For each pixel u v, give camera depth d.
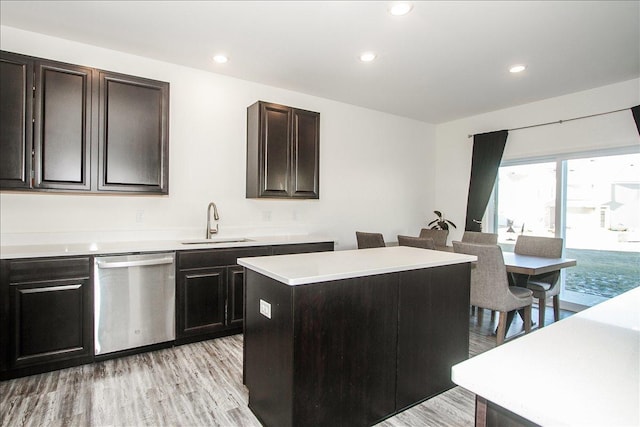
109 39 2.92
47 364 2.48
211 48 3.08
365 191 4.97
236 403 2.14
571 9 2.42
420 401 2.15
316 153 3.94
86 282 2.57
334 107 4.61
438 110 4.98
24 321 2.38
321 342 1.72
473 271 2.99
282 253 3.49
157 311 2.86
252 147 3.70
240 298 3.24
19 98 2.49
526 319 3.11
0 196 2.72
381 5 2.39
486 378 0.69
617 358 0.77
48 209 2.89
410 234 5.50
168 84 3.06
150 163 2.98
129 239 3.23
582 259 4.25
